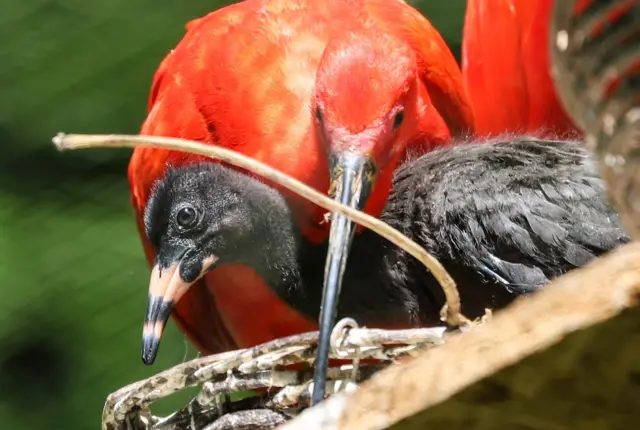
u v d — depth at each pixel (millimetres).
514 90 8398
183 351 10945
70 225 11750
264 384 5574
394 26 7891
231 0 12305
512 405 2957
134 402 5734
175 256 6680
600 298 2783
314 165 6875
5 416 11328
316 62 7574
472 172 6207
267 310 6895
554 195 5898
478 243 5883
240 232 6648
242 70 7621
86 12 12211
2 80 12164
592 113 3412
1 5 12141
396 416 2953
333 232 5805
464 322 4859
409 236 6168
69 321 11453
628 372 2877
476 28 8703
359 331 5289
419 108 7215
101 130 12109
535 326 2844
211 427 5594
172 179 6852
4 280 11500
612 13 3318
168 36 12258
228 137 7434
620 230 5688
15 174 11992
